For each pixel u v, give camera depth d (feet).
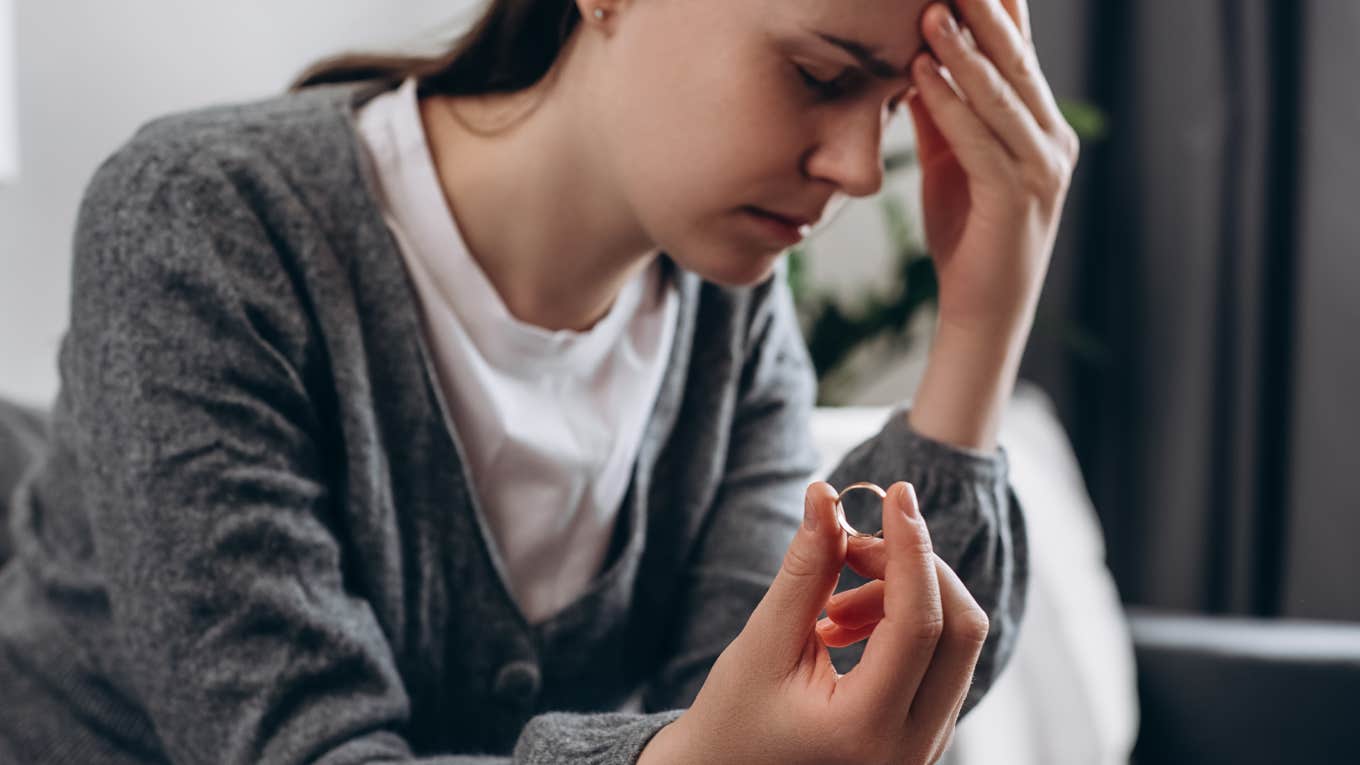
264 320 2.65
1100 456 8.30
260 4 6.96
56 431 3.08
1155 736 5.74
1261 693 5.61
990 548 2.90
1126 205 8.19
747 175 2.46
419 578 2.93
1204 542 7.97
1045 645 5.78
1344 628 5.90
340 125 2.85
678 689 3.23
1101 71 8.20
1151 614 6.35
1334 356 7.66
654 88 2.52
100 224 2.66
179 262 2.59
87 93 6.58
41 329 6.57
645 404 3.20
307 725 2.51
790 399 3.53
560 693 3.19
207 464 2.53
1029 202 2.83
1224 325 7.96
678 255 2.63
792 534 3.38
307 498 2.64
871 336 8.14
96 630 3.00
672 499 3.34
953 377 2.92
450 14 7.51
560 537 3.14
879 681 1.93
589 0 2.60
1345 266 7.63
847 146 2.44
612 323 3.09
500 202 2.88
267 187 2.69
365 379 2.78
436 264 2.88
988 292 2.88
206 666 2.51
